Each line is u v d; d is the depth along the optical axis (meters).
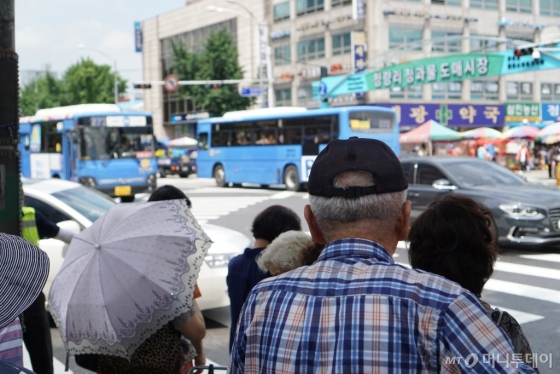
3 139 4.10
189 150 42.75
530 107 49.78
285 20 52.94
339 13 47.75
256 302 1.74
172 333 3.31
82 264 3.24
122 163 22.91
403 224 1.87
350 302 1.61
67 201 7.66
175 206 3.45
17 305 1.75
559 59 24.44
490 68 27.06
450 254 2.48
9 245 1.83
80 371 5.91
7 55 4.10
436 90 46.53
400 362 1.53
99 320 3.11
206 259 6.92
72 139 22.75
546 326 6.79
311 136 25.61
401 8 45.38
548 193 11.12
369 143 1.83
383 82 31.48
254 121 28.38
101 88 65.62
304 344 1.61
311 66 50.12
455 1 47.31
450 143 39.62
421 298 1.58
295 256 3.46
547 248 11.59
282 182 27.03
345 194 1.76
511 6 49.28
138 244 3.21
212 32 51.66
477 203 2.65
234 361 1.75
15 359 2.33
